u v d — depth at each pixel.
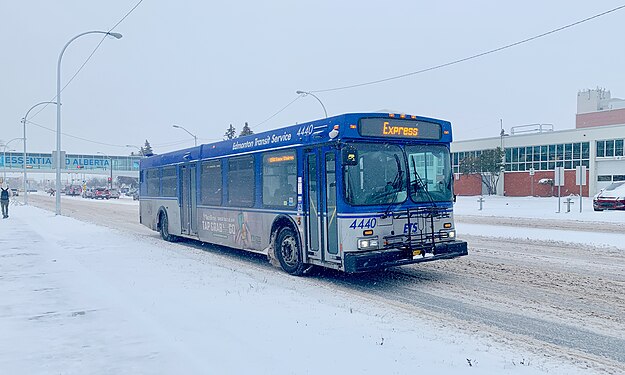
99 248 14.95
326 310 7.41
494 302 8.48
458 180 68.00
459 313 7.78
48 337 6.15
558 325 7.10
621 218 24.84
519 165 61.31
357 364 5.08
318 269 11.52
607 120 72.00
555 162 57.97
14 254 13.56
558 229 20.55
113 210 42.12
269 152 12.02
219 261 13.35
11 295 8.43
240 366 5.04
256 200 12.56
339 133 9.56
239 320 6.74
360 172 9.55
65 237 18.20
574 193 56.19
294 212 11.04
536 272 11.06
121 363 5.24
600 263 12.13
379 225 9.57
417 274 11.12
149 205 20.12
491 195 63.06
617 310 7.87
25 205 49.50
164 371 4.99
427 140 10.35
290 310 7.33
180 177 17.20
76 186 110.38
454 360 5.25
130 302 7.83
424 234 10.02
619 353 5.93
